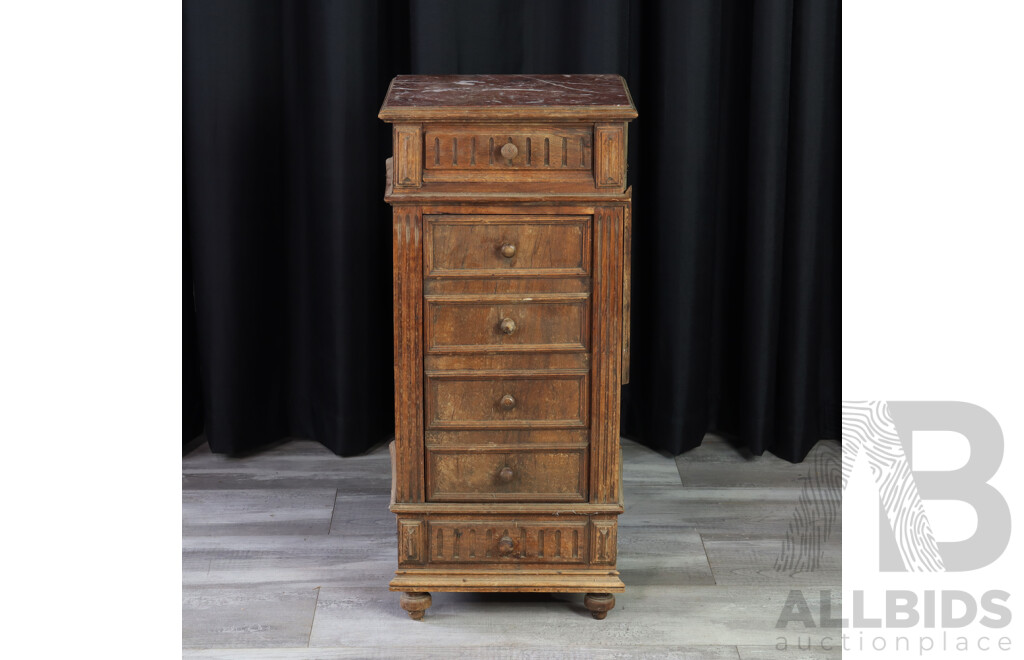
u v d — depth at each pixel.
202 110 2.98
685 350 3.17
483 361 2.44
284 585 2.67
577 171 2.35
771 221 3.10
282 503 3.03
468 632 2.52
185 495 3.06
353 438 3.25
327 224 3.08
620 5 2.98
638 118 3.16
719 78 3.12
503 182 2.34
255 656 2.42
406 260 2.38
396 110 2.30
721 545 2.84
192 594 2.63
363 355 3.20
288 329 3.31
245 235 3.09
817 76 3.03
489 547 2.53
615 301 2.41
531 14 3.06
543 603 2.62
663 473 3.21
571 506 2.51
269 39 3.04
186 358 3.30
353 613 2.58
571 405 2.47
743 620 2.55
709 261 3.16
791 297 3.18
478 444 2.48
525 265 2.39
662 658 2.42
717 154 3.16
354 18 2.94
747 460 3.29
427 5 2.95
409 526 2.52
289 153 3.16
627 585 2.68
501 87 2.49
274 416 3.34
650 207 3.14
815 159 3.08
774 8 2.97
